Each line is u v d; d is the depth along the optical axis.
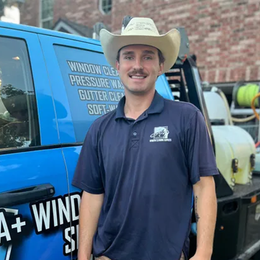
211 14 6.48
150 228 1.43
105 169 1.53
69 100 1.83
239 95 4.95
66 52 1.93
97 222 1.65
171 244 1.44
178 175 1.45
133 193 1.44
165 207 1.43
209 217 1.42
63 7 8.02
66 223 1.64
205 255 1.39
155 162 1.42
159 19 7.13
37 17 7.22
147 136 1.46
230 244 2.52
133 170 1.45
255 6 5.97
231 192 2.62
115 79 2.15
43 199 1.55
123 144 1.48
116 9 7.72
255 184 3.06
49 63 1.80
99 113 1.98
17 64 1.67
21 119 1.63
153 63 1.54
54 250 1.59
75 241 1.68
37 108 1.68
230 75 6.38
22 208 1.47
